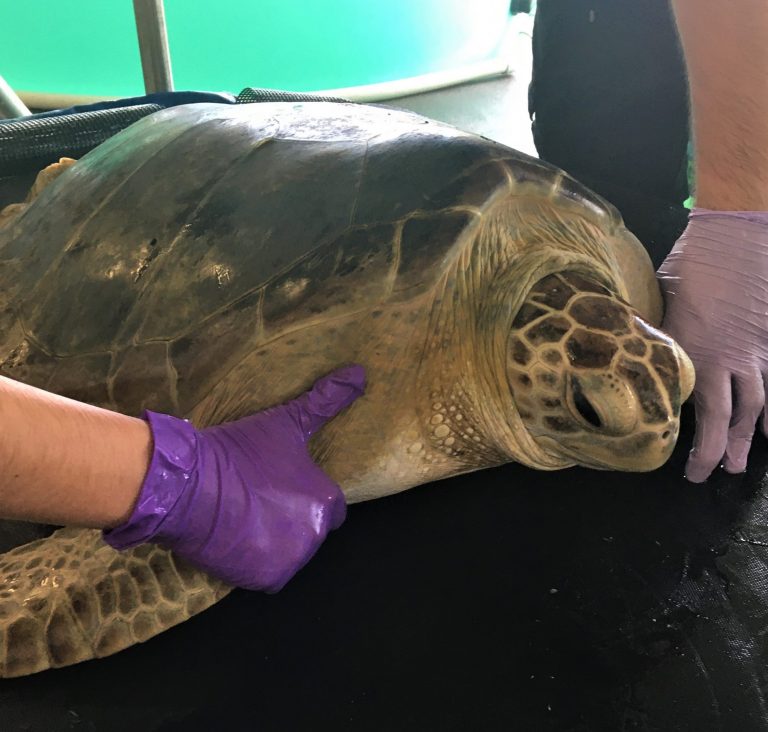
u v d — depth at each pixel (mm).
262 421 836
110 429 638
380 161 903
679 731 728
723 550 902
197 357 877
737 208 1034
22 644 754
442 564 890
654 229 1443
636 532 926
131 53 3098
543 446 900
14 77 3064
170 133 1086
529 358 825
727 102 949
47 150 1622
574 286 860
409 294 826
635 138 1738
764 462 1017
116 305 951
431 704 752
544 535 924
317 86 3348
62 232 1070
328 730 734
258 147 982
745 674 773
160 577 797
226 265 893
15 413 544
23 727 740
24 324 1044
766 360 1011
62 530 875
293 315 843
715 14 886
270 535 778
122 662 791
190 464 709
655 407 771
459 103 2969
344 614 836
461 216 836
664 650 796
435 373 869
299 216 884
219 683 773
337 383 845
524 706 750
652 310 1097
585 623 824
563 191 945
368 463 895
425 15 3244
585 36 1665
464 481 1001
